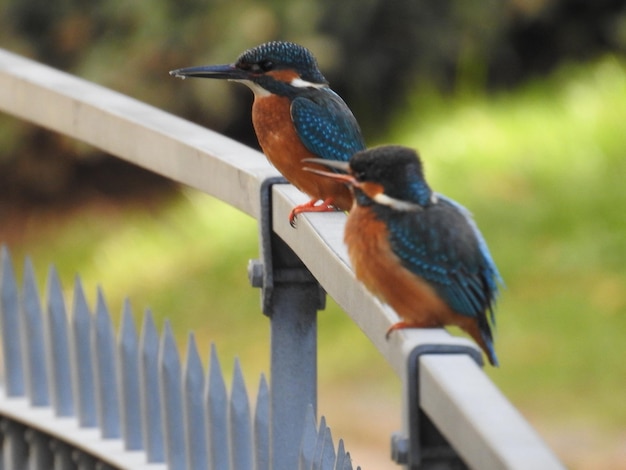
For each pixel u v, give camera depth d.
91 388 6.30
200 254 16.38
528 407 11.91
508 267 13.98
